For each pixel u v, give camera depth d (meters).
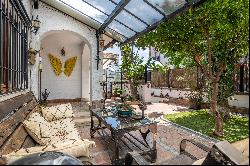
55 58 14.66
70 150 3.07
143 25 7.93
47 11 9.73
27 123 4.32
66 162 1.94
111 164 2.16
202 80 11.73
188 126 8.05
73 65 15.22
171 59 8.33
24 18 6.86
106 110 7.04
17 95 5.81
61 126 5.50
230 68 7.01
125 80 17.94
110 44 11.63
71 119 6.49
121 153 5.38
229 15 5.37
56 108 6.93
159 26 6.92
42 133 4.27
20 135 3.99
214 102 6.77
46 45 14.36
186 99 13.48
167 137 6.79
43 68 14.36
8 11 5.23
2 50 4.51
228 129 6.52
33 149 3.02
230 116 7.77
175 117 9.69
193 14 6.03
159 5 6.00
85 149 3.17
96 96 10.83
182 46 6.94
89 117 9.16
